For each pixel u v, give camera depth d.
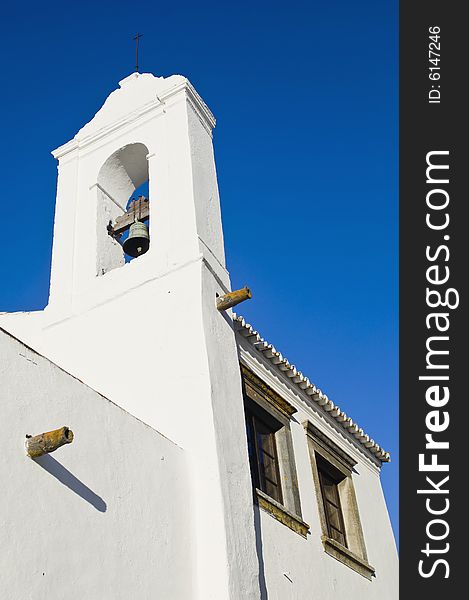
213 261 9.85
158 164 10.92
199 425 7.98
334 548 10.45
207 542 7.25
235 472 7.97
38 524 5.46
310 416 11.68
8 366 5.73
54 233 11.30
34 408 5.85
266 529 8.77
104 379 9.00
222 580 7.00
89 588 5.72
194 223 9.89
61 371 6.32
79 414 6.36
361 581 10.88
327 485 11.66
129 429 6.98
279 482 9.95
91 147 11.98
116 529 6.28
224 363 8.88
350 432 12.98
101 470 6.38
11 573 5.09
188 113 11.33
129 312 9.49
